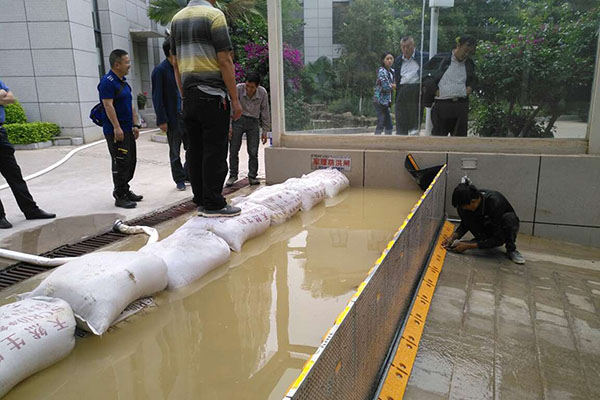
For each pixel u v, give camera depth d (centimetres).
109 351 216
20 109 1018
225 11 1359
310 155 555
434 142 520
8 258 327
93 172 699
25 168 727
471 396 228
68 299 225
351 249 352
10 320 196
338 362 149
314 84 559
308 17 543
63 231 399
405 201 486
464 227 427
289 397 108
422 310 304
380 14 523
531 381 245
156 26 1683
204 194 353
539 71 476
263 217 381
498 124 501
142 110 1579
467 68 501
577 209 468
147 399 183
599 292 361
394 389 218
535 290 358
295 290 282
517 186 482
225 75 336
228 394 188
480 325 298
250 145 574
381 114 542
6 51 1032
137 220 427
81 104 1061
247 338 229
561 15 459
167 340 226
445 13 498
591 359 270
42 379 194
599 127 456
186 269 288
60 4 1005
